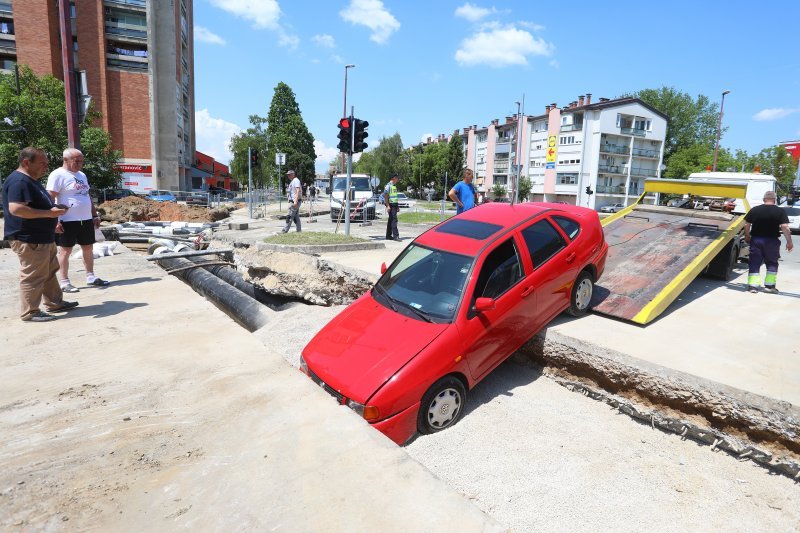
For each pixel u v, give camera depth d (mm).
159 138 49031
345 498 2227
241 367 3854
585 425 4223
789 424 3459
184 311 5570
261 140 62938
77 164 6297
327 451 2619
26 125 29312
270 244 9945
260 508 2166
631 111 61125
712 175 15828
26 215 4812
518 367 5418
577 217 5793
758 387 3816
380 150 82812
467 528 2035
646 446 3906
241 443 2719
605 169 61562
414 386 3885
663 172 67062
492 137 76375
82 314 5418
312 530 2018
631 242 7777
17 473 2469
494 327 4516
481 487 3414
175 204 22016
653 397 4234
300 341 5902
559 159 64062
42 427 2930
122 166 46906
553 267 5121
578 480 3482
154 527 2061
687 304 6531
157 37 48062
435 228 5535
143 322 5129
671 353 4566
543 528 3020
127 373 3748
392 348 4117
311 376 4266
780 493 3320
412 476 2396
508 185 68312
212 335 4695
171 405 3203
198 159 74875
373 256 9492
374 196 20516
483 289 4535
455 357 4176
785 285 7961
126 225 15461
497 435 4074
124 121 46719
